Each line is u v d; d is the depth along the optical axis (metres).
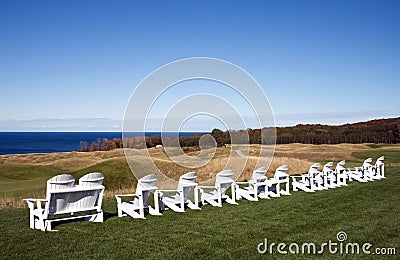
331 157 31.64
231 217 8.66
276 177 12.41
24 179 23.52
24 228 7.67
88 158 32.59
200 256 5.75
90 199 8.09
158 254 5.86
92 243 6.48
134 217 8.70
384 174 17.78
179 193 9.73
